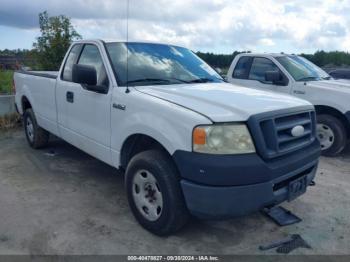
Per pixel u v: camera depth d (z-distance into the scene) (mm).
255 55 7465
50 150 6137
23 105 6367
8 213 3812
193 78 4289
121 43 4316
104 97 3891
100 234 3438
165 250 3207
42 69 10469
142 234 3455
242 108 3029
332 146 6312
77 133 4543
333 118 6293
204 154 2852
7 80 11430
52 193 4371
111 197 4293
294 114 3301
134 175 3477
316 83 6617
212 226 3656
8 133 7297
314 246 3355
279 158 3117
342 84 6598
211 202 2873
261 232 3578
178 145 2973
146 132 3281
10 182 4684
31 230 3477
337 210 4129
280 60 7082
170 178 3109
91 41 4434
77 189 4516
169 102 3240
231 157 2846
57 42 10367
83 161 5609
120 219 3742
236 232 3562
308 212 4059
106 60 4016
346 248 3336
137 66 4078
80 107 4359
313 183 3793
